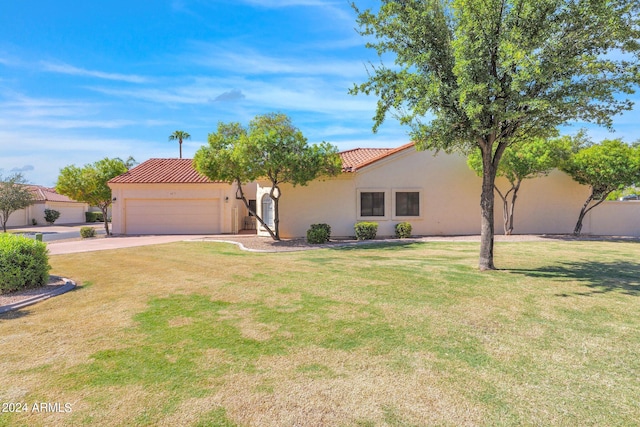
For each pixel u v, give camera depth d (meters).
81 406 3.71
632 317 6.20
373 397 3.81
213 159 18.25
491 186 10.34
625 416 3.45
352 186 21.45
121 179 26.61
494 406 3.63
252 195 32.19
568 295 7.59
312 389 3.98
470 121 9.37
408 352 4.89
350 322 6.08
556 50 8.49
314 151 17.84
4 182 31.62
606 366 4.46
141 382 4.18
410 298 7.47
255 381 4.16
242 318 6.39
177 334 5.66
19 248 8.84
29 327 6.11
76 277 10.52
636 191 22.36
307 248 16.48
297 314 6.55
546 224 22.11
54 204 49.47
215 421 3.43
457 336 5.43
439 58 9.70
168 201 26.66
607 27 8.14
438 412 3.54
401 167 21.61
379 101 10.36
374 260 12.41
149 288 8.87
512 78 8.45
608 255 13.06
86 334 5.73
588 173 18.97
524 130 10.24
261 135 17.17
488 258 10.29
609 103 8.72
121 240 22.48
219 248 17.31
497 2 8.62
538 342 5.19
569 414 3.49
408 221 21.58
